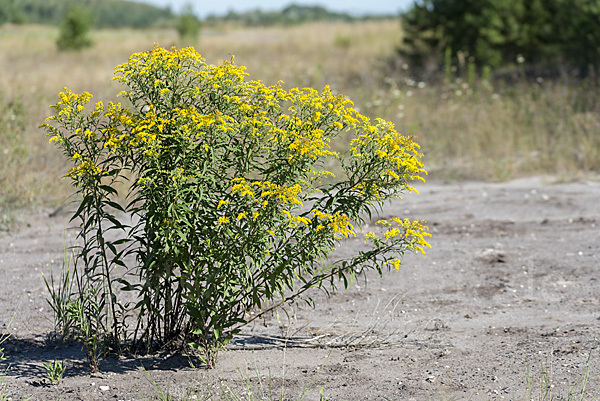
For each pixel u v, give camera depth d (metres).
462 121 13.18
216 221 4.07
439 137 12.52
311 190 4.20
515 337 4.84
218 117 3.83
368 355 4.55
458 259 6.84
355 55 22.66
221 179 4.07
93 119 4.12
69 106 4.04
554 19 18.36
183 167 3.93
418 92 16.03
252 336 4.92
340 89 16.45
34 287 5.87
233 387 4.00
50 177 9.35
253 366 4.35
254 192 3.99
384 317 5.38
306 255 4.06
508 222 8.17
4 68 21.05
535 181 10.44
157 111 4.06
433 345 4.71
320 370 4.25
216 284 4.05
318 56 23.12
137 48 28.52
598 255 6.88
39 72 19.41
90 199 3.99
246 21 95.19
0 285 5.92
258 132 4.03
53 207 8.56
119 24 121.00
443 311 5.52
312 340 4.84
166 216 3.91
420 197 9.52
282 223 4.05
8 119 10.96
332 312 5.49
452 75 18.03
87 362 4.34
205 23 76.88
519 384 3.96
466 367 4.28
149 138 3.78
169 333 4.45
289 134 4.06
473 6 19.05
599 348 4.48
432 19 19.59
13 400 3.81
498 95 14.59
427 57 19.78
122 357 4.41
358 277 6.30
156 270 4.08
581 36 17.14
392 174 4.07
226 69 4.01
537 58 18.67
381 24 30.78
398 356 4.52
